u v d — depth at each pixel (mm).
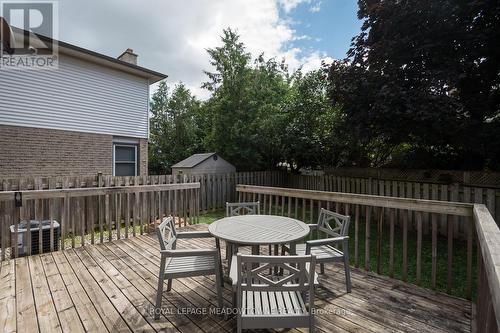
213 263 2494
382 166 7422
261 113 10438
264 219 3244
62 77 7164
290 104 10188
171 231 2691
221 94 11094
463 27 4848
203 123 17375
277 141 10344
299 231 2684
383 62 5832
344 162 8961
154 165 18688
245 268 1855
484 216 2049
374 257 4133
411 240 5066
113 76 8242
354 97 5664
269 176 10062
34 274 3078
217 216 7164
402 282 2973
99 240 4723
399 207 2977
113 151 8289
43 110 6848
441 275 3451
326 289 2785
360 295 2658
